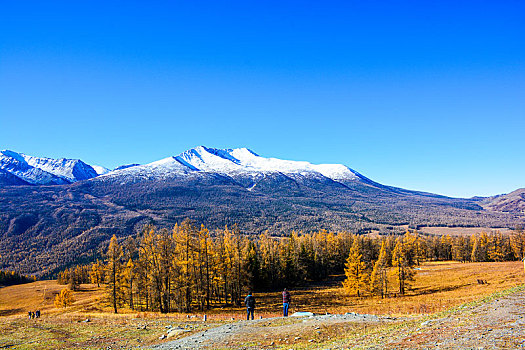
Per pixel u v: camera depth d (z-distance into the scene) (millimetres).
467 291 68000
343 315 28797
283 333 22109
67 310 77688
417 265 125875
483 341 12656
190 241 65938
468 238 162000
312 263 122938
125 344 26516
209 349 20031
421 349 13016
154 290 62312
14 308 104812
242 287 78188
